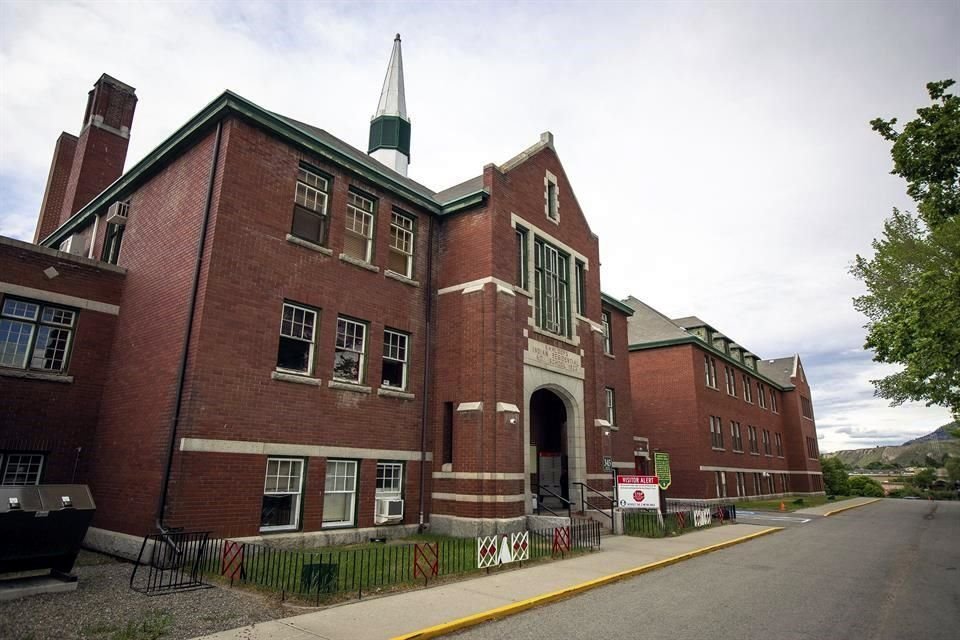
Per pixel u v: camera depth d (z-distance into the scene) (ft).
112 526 42.16
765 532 67.36
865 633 26.30
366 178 55.67
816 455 194.80
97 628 23.34
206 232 43.52
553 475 74.38
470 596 30.42
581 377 70.44
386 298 56.08
